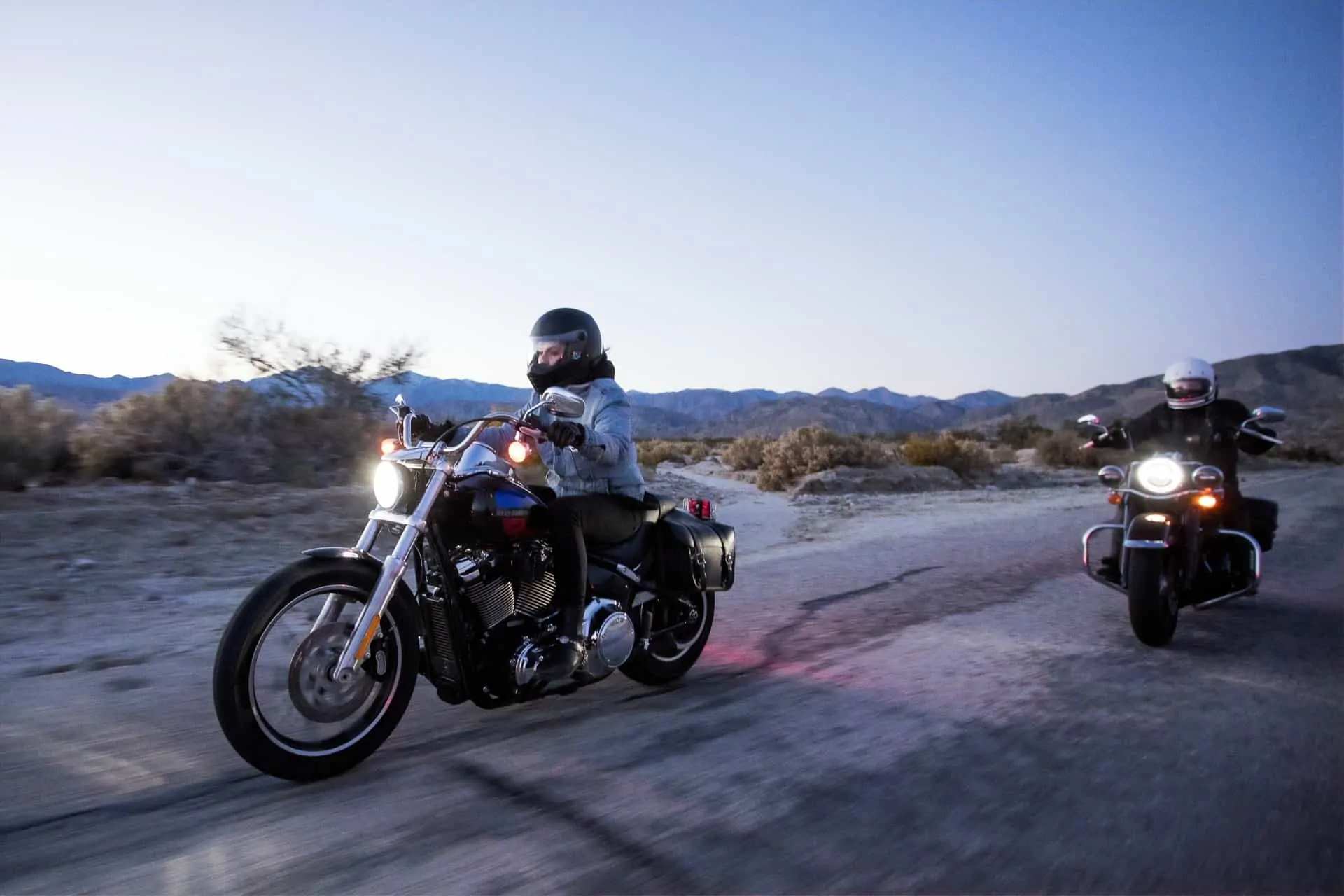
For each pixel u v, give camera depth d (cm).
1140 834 327
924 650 594
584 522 443
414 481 385
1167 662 571
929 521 1353
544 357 465
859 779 373
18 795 342
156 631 598
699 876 291
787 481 2030
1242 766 393
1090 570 680
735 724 440
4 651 544
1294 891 289
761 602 746
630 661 493
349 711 372
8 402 1041
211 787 352
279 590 347
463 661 394
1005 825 332
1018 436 4047
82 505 921
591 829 322
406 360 1298
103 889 275
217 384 1198
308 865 292
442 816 330
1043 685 515
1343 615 716
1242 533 640
